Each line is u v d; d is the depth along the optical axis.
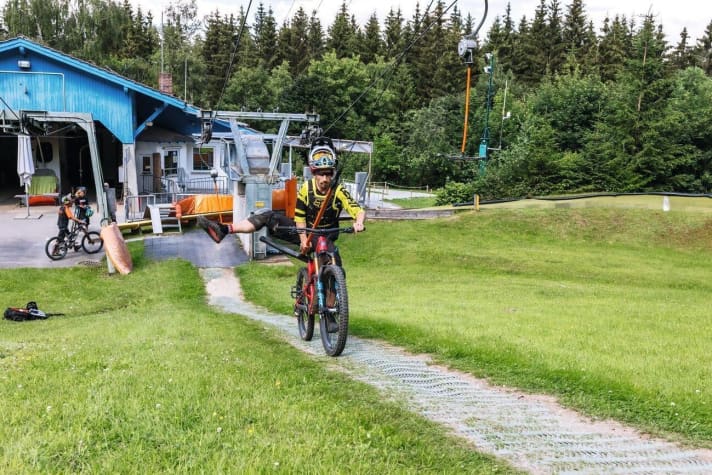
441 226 29.33
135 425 3.81
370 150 33.59
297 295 7.92
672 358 6.69
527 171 42.09
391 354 7.00
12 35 54.12
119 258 19.08
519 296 15.36
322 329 6.97
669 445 4.19
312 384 5.18
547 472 3.65
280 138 23.09
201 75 72.06
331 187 6.45
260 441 3.62
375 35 92.06
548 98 62.69
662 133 46.81
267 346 7.41
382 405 4.78
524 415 4.76
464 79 80.56
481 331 8.27
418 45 86.31
